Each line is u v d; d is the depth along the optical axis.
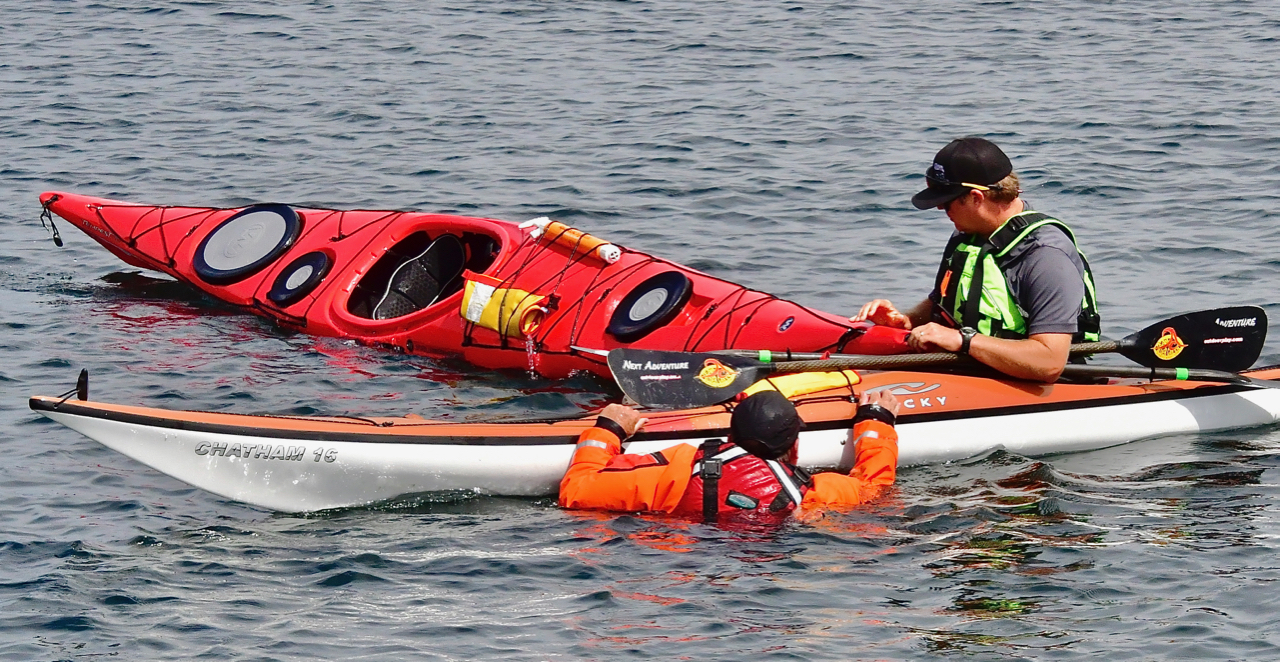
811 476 12.76
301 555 11.99
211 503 13.25
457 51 37.62
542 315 17.48
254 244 20.45
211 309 19.88
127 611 10.91
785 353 14.32
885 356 14.12
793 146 28.11
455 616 10.77
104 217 21.78
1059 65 34.81
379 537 12.41
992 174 13.36
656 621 10.59
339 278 19.36
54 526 12.56
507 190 25.53
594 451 13.12
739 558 11.65
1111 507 12.70
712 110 31.20
